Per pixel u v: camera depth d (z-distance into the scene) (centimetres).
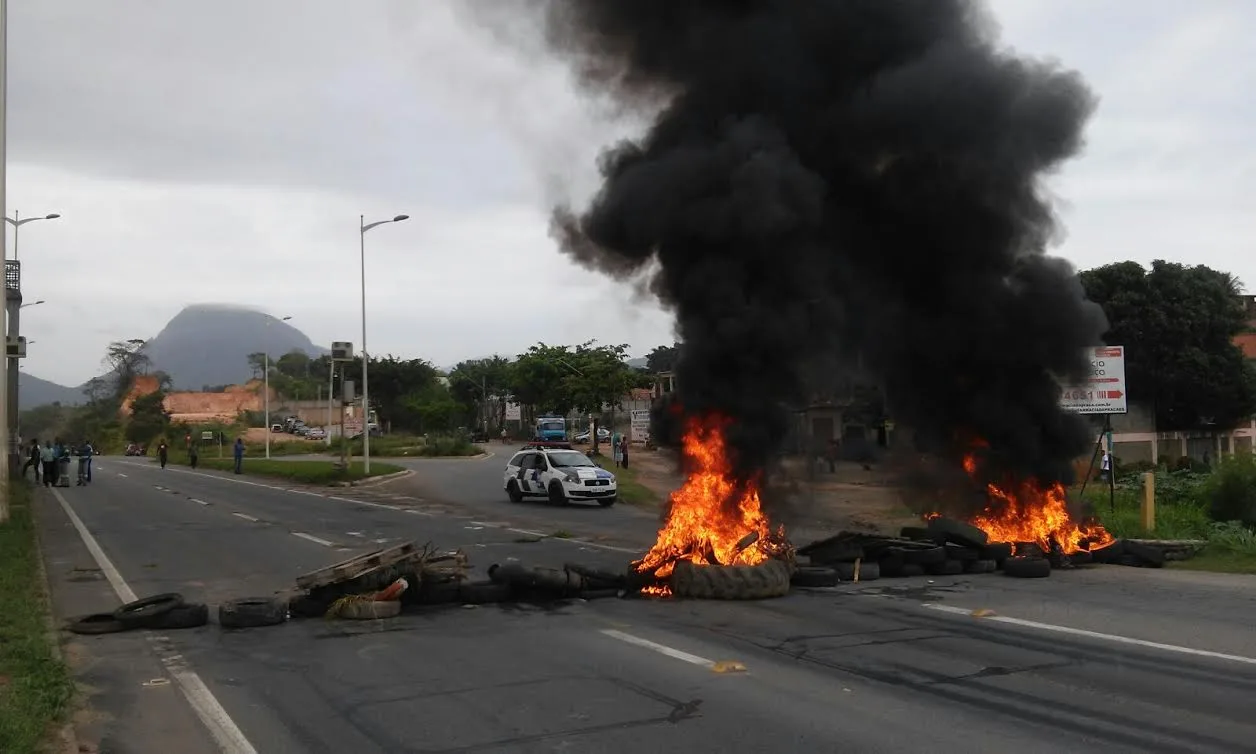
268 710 696
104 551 1730
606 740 614
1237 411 4600
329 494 3375
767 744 602
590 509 2730
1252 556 1527
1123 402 2034
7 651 814
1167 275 4544
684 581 1176
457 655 868
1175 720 651
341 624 1020
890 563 1349
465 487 3572
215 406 12925
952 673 785
